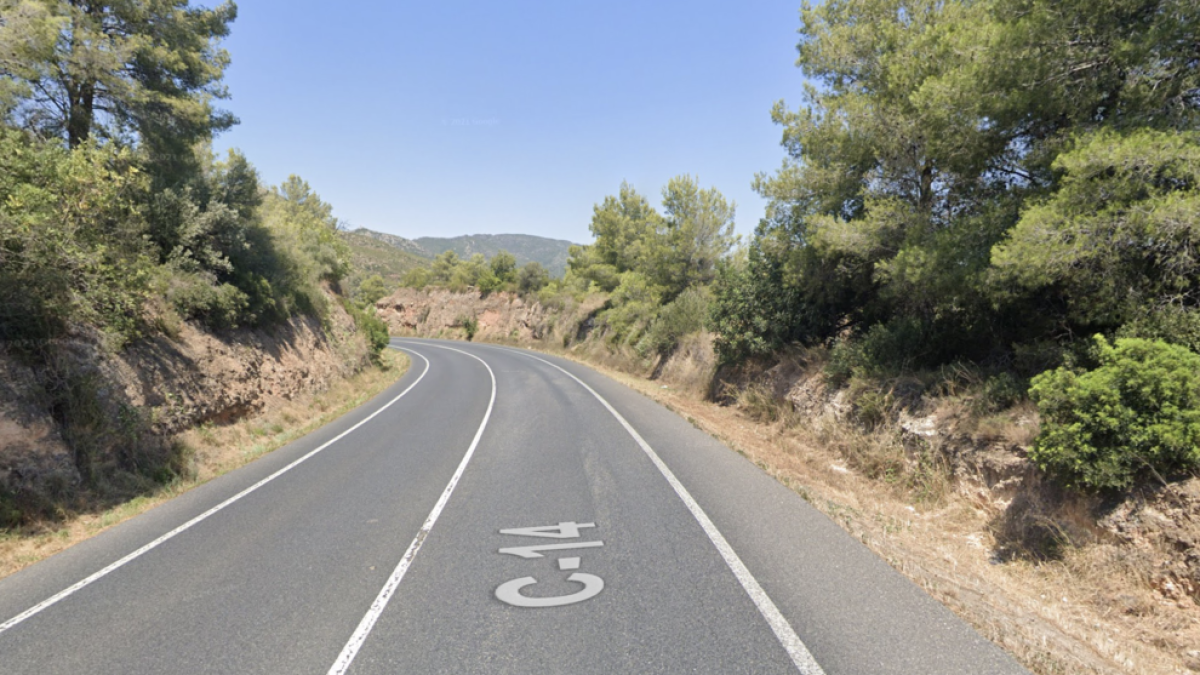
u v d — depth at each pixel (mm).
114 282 9742
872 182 11969
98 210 9047
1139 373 5094
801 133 12758
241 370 13570
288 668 3744
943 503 7207
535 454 9984
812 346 14055
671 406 15648
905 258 9109
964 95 8258
